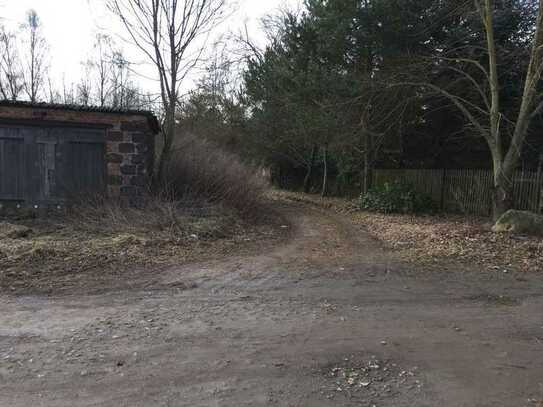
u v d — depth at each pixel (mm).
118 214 9977
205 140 17375
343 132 16953
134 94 22672
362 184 21859
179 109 20109
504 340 4453
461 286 6426
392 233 11492
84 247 7836
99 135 11211
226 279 6590
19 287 5863
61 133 11016
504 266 7590
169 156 13180
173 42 12555
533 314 5254
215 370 3689
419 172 18531
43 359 3832
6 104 10555
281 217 14992
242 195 13383
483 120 15828
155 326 4652
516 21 14023
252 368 3740
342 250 9180
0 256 6965
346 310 5316
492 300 5797
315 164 27469
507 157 11500
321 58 18594
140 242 8430
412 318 5070
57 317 4855
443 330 4707
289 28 21953
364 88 15312
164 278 6523
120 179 11242
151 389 3363
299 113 19203
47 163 10969
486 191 15617
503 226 10312
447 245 9305
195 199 12117
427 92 14930
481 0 12703
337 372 3709
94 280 6293
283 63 22219
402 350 4168
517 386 3502
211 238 9648
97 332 4453
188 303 5453
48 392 3293
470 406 3199
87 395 3258
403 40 15508
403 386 3480
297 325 4777
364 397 3301
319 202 20734
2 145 10789
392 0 14883
